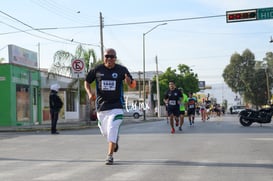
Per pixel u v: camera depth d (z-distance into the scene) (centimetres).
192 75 8206
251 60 9825
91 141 1471
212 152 1097
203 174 789
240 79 9788
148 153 1095
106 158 1008
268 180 730
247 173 795
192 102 2441
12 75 3006
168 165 896
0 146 1365
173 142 1369
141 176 777
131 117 5784
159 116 6419
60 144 1394
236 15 3003
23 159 1042
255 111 2336
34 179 766
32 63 3462
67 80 3997
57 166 912
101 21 3709
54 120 1973
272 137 1519
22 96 3186
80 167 891
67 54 3522
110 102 924
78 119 3984
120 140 1458
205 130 1945
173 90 1803
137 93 8244
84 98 3616
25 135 1870
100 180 747
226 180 734
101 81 921
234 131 1848
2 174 825
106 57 918
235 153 1071
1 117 2975
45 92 3612
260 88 9725
